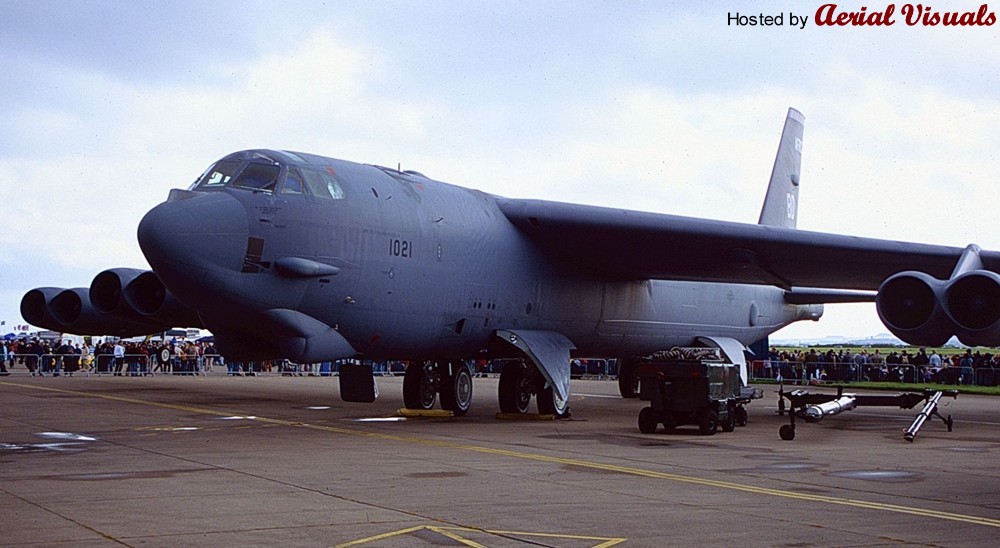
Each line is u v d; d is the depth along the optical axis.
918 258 18.80
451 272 18.06
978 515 8.18
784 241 18.78
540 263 20.38
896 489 9.62
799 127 30.56
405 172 19.05
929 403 16.14
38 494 8.68
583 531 7.28
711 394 15.65
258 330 15.70
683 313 25.02
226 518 7.62
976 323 15.20
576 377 46.72
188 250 14.34
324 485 9.45
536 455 12.34
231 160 15.92
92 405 20.27
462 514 7.93
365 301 16.45
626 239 19.64
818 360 43.34
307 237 15.51
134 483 9.41
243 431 15.16
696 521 7.73
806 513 8.14
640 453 12.77
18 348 41.12
